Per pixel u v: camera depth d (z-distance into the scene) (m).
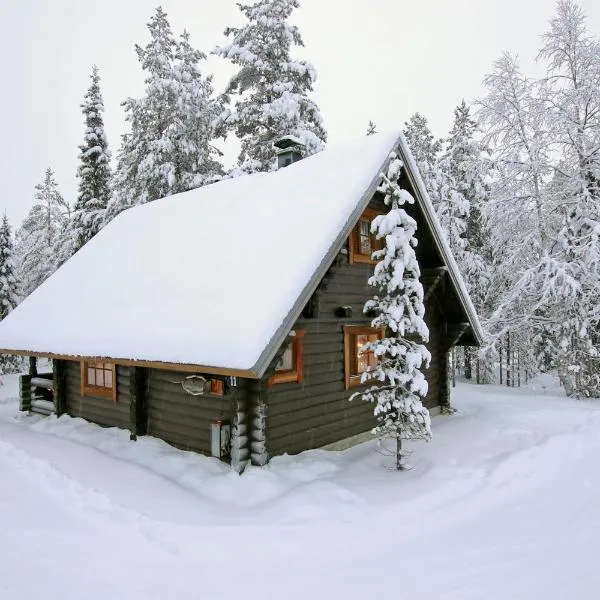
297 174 10.91
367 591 4.62
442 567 5.10
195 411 8.67
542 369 24.39
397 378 7.73
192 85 21.34
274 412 8.20
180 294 9.20
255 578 4.82
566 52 16.03
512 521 6.37
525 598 4.51
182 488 7.09
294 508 6.28
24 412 13.32
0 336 12.66
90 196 24.73
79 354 9.52
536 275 15.70
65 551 5.27
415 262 7.66
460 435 10.30
